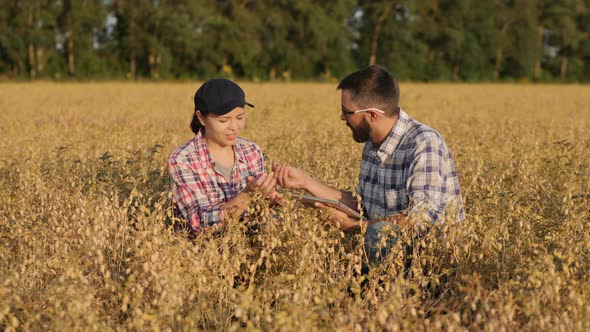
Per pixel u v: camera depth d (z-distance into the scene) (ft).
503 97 87.25
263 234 11.68
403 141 12.73
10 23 172.14
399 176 12.89
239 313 8.29
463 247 11.10
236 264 10.80
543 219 13.41
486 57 214.07
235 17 188.24
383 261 10.93
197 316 9.09
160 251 10.41
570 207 13.03
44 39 168.76
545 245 11.95
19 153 23.49
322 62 203.72
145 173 16.22
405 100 73.67
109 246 11.80
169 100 71.77
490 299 9.06
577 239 11.19
